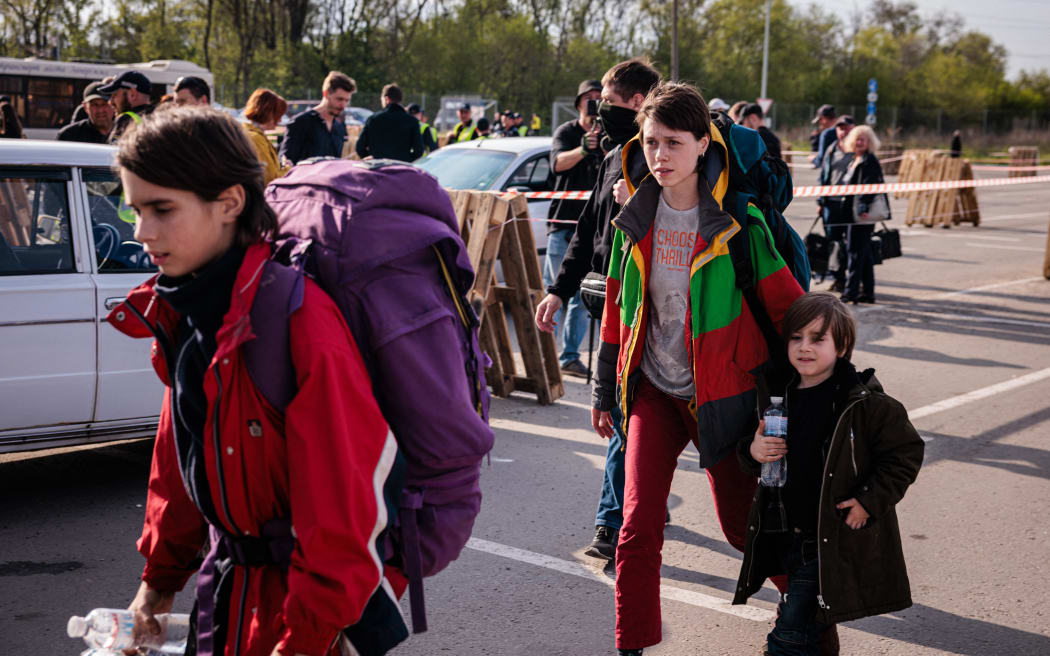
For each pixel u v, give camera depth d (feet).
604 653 11.50
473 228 21.15
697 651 11.60
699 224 9.61
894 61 242.78
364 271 5.64
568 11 192.85
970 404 22.57
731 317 9.65
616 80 12.99
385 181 5.86
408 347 5.67
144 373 15.52
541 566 13.88
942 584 13.47
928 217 59.52
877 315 33.12
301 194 5.98
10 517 15.26
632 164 10.58
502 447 19.15
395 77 167.32
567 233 23.26
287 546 5.59
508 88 176.45
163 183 5.01
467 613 12.44
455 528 6.04
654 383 10.33
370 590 5.34
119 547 14.21
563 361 24.39
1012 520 15.79
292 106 114.52
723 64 220.84
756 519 9.70
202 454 5.65
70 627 6.32
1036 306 34.88
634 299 10.27
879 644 11.80
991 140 205.36
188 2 161.79
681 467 18.57
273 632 5.70
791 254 10.32
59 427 15.03
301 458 5.25
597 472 17.88
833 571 9.32
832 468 9.25
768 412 9.46
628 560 9.89
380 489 5.40
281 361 5.32
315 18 162.20
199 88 22.33
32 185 14.87
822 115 50.29
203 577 5.91
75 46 145.59
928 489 17.16
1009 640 11.94
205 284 5.29
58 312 14.73
